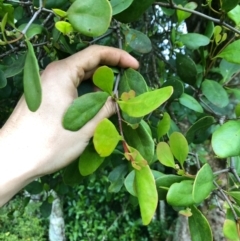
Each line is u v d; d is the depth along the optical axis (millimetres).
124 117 294
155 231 1979
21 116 361
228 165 351
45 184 666
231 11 381
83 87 370
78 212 2107
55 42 343
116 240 2082
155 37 719
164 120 328
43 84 350
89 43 374
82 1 245
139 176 266
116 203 2172
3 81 339
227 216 306
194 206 299
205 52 477
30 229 1920
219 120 392
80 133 352
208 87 418
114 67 341
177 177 314
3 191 350
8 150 353
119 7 296
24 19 415
